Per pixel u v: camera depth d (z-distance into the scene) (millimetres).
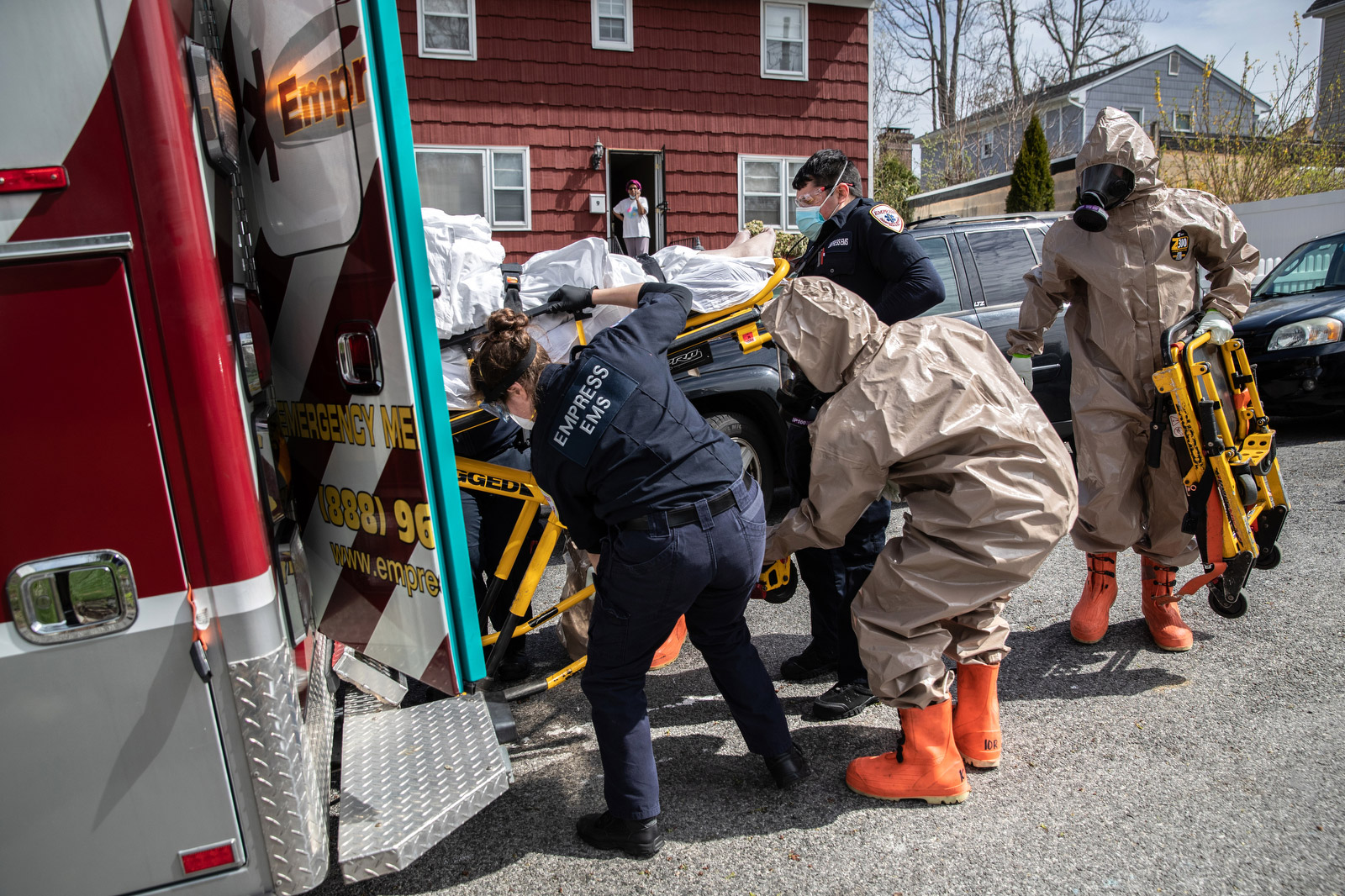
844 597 3197
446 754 2363
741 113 12188
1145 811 2484
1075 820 2465
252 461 1820
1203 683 3209
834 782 2725
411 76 10773
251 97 2170
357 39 1892
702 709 3234
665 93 11781
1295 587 3998
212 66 1862
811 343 2561
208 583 1741
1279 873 2201
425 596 2143
